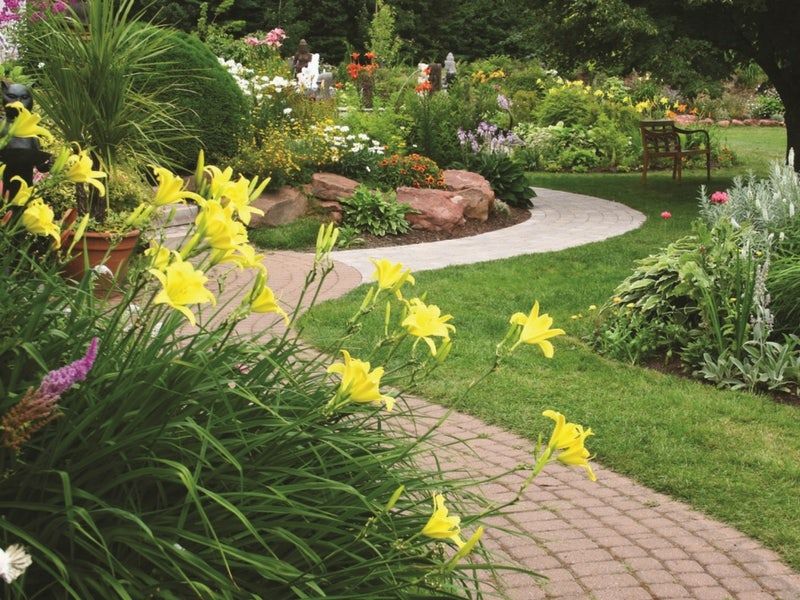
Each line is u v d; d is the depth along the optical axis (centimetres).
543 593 383
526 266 1057
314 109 1534
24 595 200
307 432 258
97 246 734
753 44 1554
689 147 2181
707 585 393
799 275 696
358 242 1206
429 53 4138
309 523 232
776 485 491
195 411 235
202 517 207
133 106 839
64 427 218
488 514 252
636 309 761
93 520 219
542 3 1612
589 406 609
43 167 405
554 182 1917
